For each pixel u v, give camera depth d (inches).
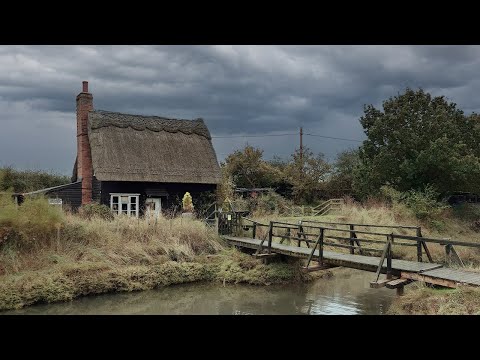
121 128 885.2
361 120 1167.6
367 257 493.0
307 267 504.1
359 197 1232.8
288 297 511.8
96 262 533.3
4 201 541.0
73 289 488.1
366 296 516.1
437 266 422.6
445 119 1051.3
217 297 512.7
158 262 577.6
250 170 1344.7
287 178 1315.2
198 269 581.6
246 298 507.8
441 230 927.0
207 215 887.1
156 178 848.3
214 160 948.0
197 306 472.7
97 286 505.4
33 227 531.8
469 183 1012.5
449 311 319.0
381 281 396.5
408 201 979.3
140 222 636.1
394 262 453.1
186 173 888.9
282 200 1113.4
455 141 1035.9
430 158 975.6
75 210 790.5
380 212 918.4
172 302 488.7
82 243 568.7
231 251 642.2
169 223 650.8
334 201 1139.3
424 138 1027.9
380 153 1063.6
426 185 1015.6
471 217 1097.4
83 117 893.8
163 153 893.8
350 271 673.6
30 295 457.7
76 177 994.1
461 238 908.0
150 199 865.5
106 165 813.9
